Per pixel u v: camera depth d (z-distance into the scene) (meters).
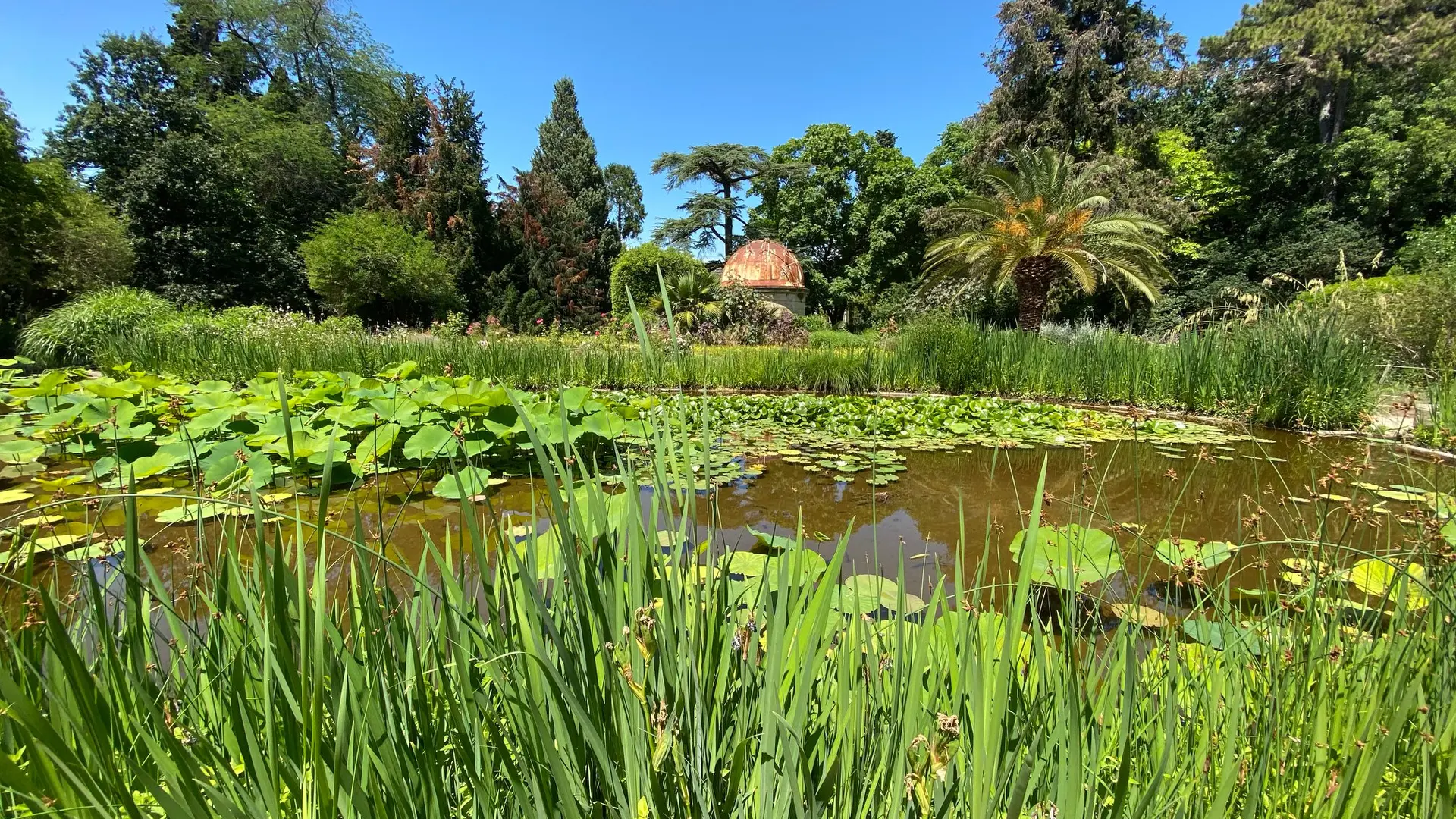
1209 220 20.55
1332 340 5.64
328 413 3.72
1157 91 19.02
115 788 0.56
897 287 23.58
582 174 31.22
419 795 0.67
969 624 0.86
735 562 1.89
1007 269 13.50
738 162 30.08
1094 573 1.84
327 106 26.44
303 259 20.61
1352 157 17.58
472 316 22.64
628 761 0.60
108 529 2.53
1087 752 0.75
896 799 0.63
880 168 24.80
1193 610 1.44
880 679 0.85
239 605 0.83
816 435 5.18
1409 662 0.95
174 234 17.94
